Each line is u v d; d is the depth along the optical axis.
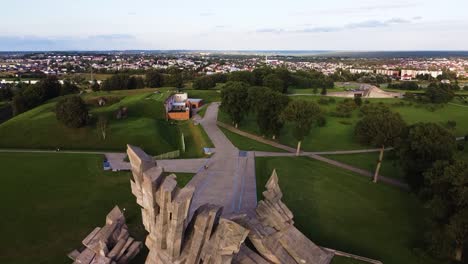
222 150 65.88
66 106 70.62
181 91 142.62
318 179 50.94
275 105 70.50
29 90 109.12
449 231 27.70
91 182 47.78
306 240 25.36
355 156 64.69
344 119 100.69
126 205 40.69
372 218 39.25
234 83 87.00
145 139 69.88
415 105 125.44
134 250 26.09
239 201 41.59
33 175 49.75
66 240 32.91
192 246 21.20
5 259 29.61
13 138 69.19
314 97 141.00
